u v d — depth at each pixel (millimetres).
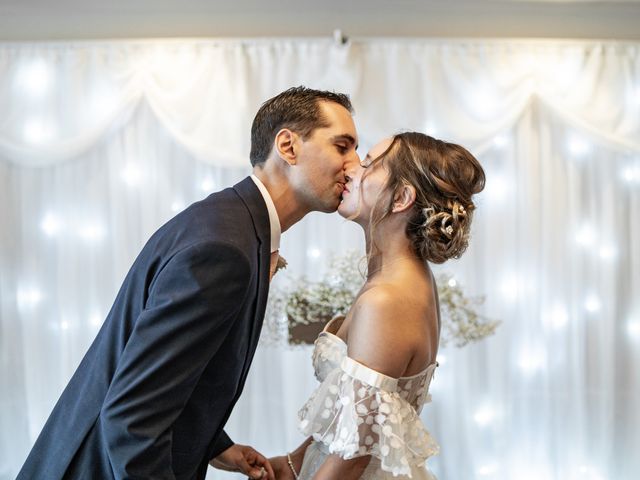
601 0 3523
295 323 2439
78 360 3482
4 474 3422
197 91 3420
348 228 3414
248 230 1321
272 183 1501
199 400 1312
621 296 3559
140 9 3551
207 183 3480
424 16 3572
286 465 1766
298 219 1558
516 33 3592
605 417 3516
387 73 3461
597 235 3555
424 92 3461
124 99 3416
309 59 3445
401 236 1489
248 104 3434
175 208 3498
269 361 3441
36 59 3453
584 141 3539
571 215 3527
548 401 3498
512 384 3512
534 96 3498
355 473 1360
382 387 1340
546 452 3496
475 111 3439
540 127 3523
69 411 1357
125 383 1135
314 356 1594
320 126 1492
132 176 3496
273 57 3445
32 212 3494
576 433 3502
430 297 1488
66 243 3484
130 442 1106
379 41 3459
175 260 1188
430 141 1507
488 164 3512
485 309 3482
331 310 2439
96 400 1298
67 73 3449
